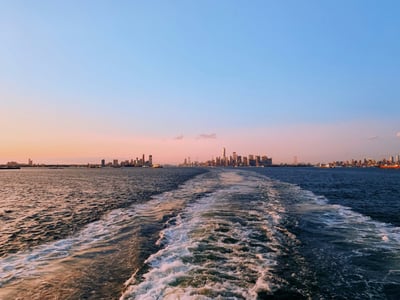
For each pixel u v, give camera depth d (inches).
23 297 282.0
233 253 404.2
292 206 837.8
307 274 336.2
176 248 422.6
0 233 556.1
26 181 2662.4
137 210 799.7
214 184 1711.4
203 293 279.3
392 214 740.0
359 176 3304.6
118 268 350.6
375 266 363.9
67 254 414.3
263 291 289.6
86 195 1267.2
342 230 550.9
